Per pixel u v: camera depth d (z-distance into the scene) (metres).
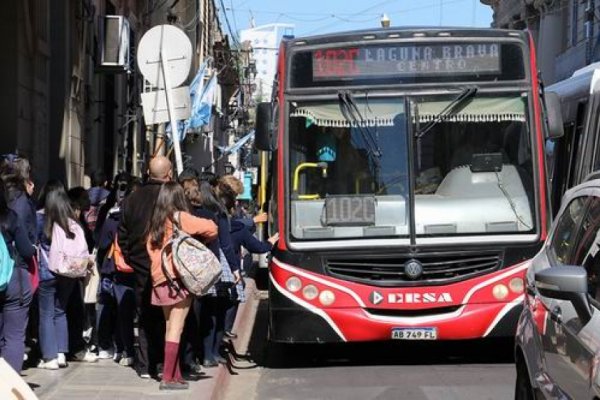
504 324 9.42
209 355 9.59
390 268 9.46
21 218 7.60
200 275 7.82
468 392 8.62
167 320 8.19
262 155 15.23
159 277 7.94
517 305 9.43
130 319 9.38
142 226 8.34
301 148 9.80
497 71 9.92
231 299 10.05
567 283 4.88
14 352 7.51
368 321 9.36
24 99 13.78
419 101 9.86
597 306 4.89
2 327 7.52
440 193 9.66
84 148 17.48
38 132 14.58
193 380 8.75
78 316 9.71
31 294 7.63
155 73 10.60
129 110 21.95
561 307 5.37
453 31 9.94
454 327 9.34
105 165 19.67
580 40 34.19
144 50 10.59
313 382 9.41
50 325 9.03
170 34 10.54
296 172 9.75
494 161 9.75
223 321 9.70
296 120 9.84
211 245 9.11
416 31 9.94
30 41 13.95
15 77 13.35
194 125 20.75
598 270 5.13
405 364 10.16
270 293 9.77
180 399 7.75
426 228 9.52
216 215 9.25
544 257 6.38
